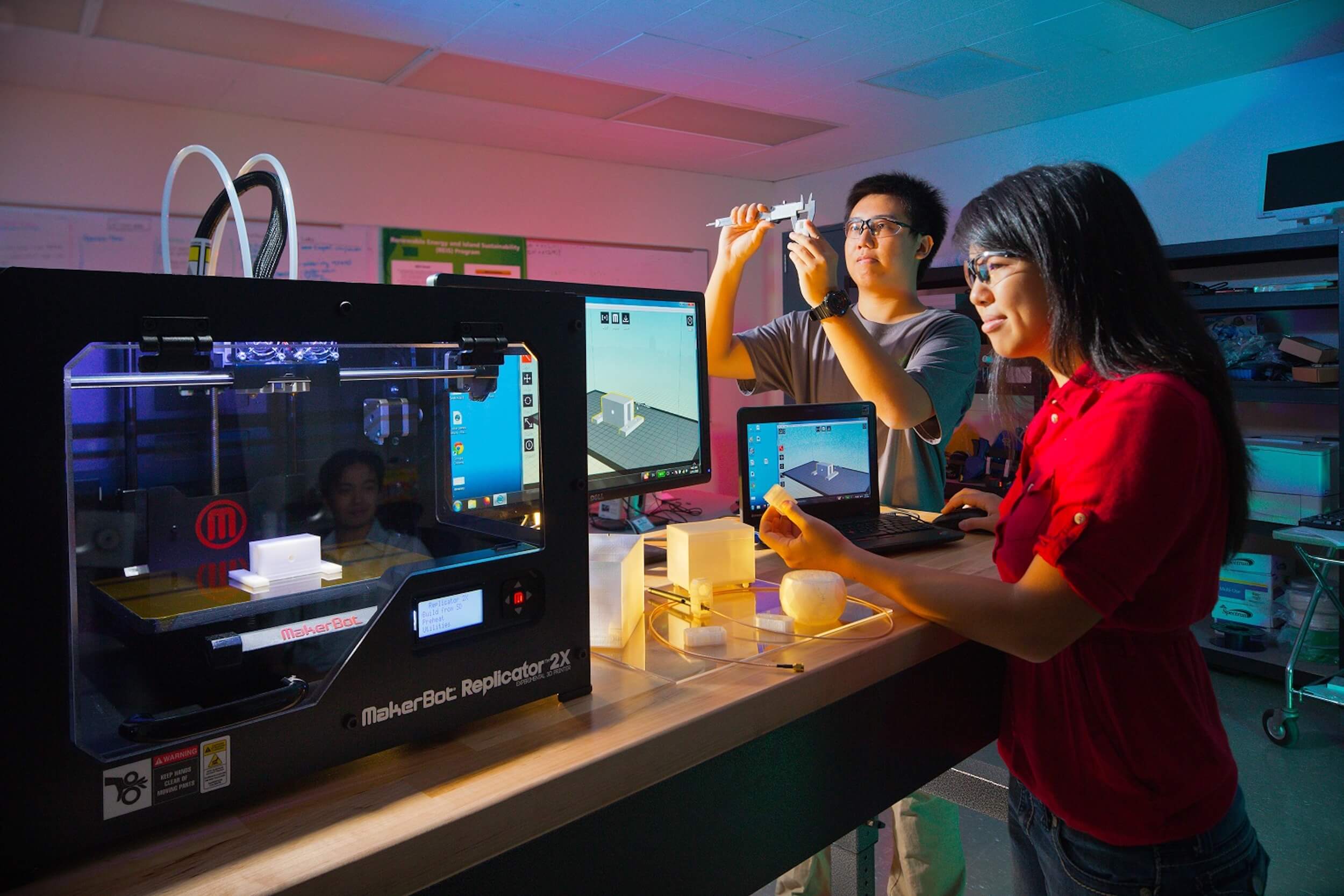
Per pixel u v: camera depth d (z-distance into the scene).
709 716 0.72
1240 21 3.43
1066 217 0.87
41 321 0.46
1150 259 0.87
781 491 1.02
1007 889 2.02
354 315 0.58
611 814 0.66
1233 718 3.12
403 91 4.16
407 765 0.63
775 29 3.46
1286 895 2.04
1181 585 0.85
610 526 1.54
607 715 0.71
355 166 4.92
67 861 0.50
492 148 5.43
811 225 1.52
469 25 3.36
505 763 0.63
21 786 0.47
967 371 1.78
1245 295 3.56
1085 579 0.79
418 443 0.73
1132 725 0.87
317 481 0.67
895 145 5.53
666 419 1.30
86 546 0.55
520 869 0.60
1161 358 0.84
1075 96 4.46
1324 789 2.57
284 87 4.04
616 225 6.05
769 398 6.87
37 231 4.01
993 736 1.13
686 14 3.30
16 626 0.46
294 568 0.64
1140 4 3.24
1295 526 3.38
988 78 4.14
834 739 0.87
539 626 0.71
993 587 0.86
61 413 0.47
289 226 0.77
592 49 3.66
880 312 2.03
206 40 3.43
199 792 0.53
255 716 0.56
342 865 0.51
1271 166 3.79
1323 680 3.10
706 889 0.74
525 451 0.71
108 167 4.17
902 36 3.56
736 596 1.09
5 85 3.90
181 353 0.51
